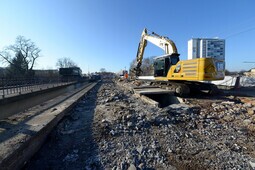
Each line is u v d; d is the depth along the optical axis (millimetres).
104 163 4770
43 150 5645
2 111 10125
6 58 49875
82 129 7137
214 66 11992
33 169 4680
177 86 14102
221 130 7066
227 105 10398
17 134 5395
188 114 8820
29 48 53594
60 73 41938
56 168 4668
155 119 7789
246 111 9258
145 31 20828
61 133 6875
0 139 5016
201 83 14297
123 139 6105
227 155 5160
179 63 13766
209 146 5734
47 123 6605
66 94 18250
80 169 4594
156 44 18312
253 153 5285
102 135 6398
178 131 6914
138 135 6453
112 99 14133
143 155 5090
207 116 8578
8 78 13484
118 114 8805
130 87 21078
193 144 5863
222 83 20391
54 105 11773
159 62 16875
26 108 12875
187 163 4770
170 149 5500
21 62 51125
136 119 7863
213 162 4809
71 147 5719
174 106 10203
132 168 4418
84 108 11836
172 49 15758
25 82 16172
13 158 4203
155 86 17609
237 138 6336
